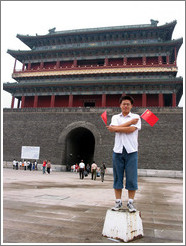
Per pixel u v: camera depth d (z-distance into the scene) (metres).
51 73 51.59
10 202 9.11
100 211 8.02
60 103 50.72
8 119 46.03
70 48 51.84
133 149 5.26
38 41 57.78
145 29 50.12
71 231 5.46
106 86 46.09
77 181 21.56
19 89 50.91
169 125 37.34
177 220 7.12
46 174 30.45
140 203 10.48
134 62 51.16
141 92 44.72
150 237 5.22
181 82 41.72
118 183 5.36
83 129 45.00
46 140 42.41
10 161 42.72
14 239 4.75
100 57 52.09
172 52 50.88
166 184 21.59
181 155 35.19
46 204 9.02
